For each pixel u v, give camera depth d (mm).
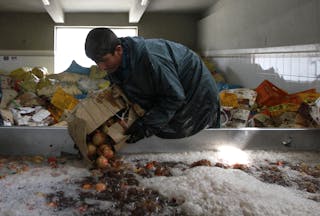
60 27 8672
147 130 1860
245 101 3127
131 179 1651
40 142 2021
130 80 1807
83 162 1910
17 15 8516
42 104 4695
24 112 3775
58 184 1595
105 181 1636
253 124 2816
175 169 1804
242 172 1646
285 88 3834
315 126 2342
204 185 1488
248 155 2051
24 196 1452
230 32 6035
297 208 1299
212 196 1392
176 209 1352
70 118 1895
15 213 1286
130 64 1725
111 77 1893
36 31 8586
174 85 1754
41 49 8641
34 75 6262
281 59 3932
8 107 4402
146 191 1509
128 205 1380
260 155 2055
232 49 5898
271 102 3131
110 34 1645
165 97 1802
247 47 5121
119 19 8672
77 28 8750
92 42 1629
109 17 8648
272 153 2100
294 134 2160
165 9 8250
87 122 1825
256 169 1829
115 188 1549
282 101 3078
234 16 5789
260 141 2156
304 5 3352
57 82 6012
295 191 1539
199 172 1620
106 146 1874
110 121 1898
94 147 1871
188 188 1483
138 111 1916
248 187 1456
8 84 5574
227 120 2936
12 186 1559
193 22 8859
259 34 4617
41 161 1919
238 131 2135
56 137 2021
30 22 8562
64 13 8477
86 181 1637
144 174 1726
